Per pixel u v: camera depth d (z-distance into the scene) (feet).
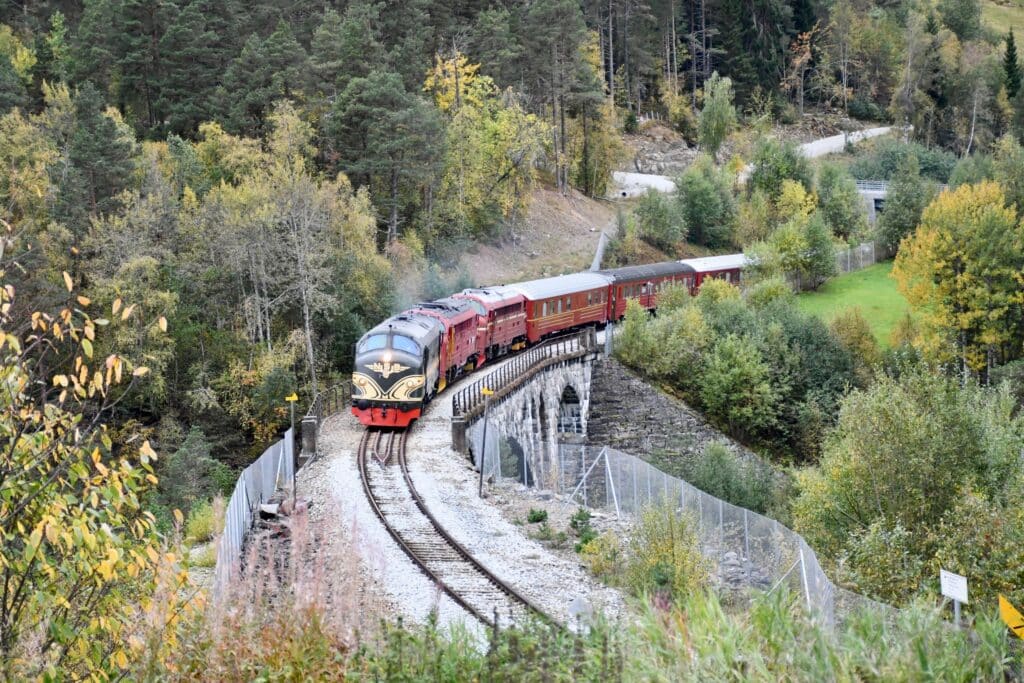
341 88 309.22
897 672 46.88
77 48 331.77
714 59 557.33
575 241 362.12
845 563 108.37
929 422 124.98
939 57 547.90
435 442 149.59
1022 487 119.96
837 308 306.14
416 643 56.39
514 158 347.36
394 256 274.16
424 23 382.42
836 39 589.32
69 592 46.93
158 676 48.73
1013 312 269.44
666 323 268.00
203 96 312.91
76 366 46.78
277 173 240.94
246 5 378.12
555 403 224.33
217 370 214.69
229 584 62.44
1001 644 52.06
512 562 104.17
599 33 491.31
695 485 183.52
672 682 46.32
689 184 398.01
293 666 52.06
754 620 51.57
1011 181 367.45
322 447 146.30
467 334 192.44
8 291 47.93
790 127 543.80
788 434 255.29
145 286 203.21
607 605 92.63
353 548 67.15
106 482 46.47
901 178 382.63
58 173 223.51
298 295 224.12
